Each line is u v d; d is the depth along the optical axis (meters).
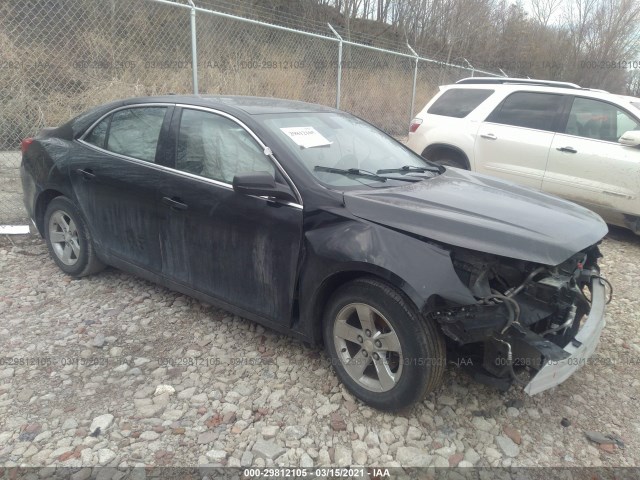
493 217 2.81
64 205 4.26
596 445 2.71
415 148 7.68
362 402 2.93
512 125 6.73
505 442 2.70
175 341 3.52
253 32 10.79
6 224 5.54
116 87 8.84
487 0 22.12
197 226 3.40
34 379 3.08
